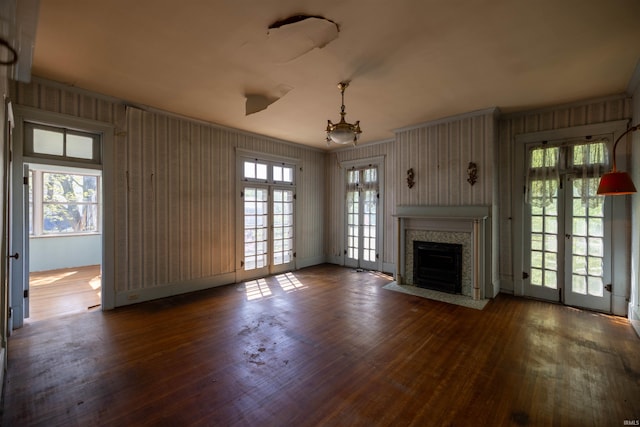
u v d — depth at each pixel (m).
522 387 2.17
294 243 6.32
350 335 3.05
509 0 1.99
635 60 2.80
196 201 4.66
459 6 2.05
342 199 6.78
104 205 3.73
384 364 2.49
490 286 4.23
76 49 2.62
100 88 3.45
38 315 3.57
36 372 2.33
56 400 2.00
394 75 3.12
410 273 4.97
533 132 4.20
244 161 5.37
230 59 2.79
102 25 2.27
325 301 4.15
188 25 2.28
